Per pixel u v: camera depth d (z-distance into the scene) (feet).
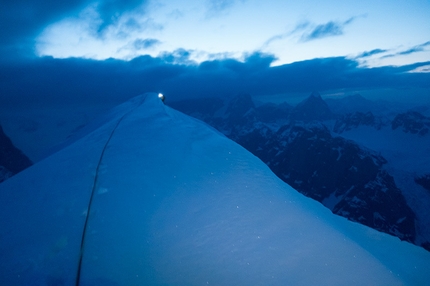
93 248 7.25
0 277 6.68
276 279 6.62
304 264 7.07
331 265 7.15
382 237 11.39
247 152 13.25
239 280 6.55
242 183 10.29
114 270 6.70
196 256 7.12
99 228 7.86
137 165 10.80
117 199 8.95
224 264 6.93
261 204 9.21
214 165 11.37
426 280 8.96
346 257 7.51
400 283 7.10
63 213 8.53
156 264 6.88
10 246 7.55
